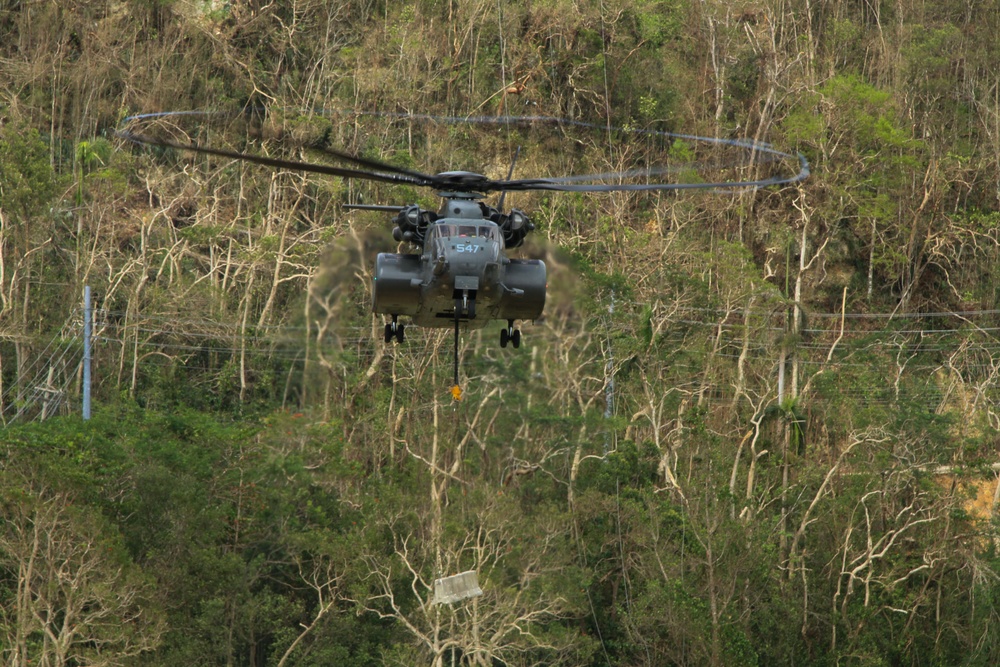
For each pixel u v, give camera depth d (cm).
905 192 8319
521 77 8038
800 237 8006
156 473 5269
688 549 5825
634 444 6241
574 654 5625
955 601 6300
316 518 5769
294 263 7125
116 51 7725
